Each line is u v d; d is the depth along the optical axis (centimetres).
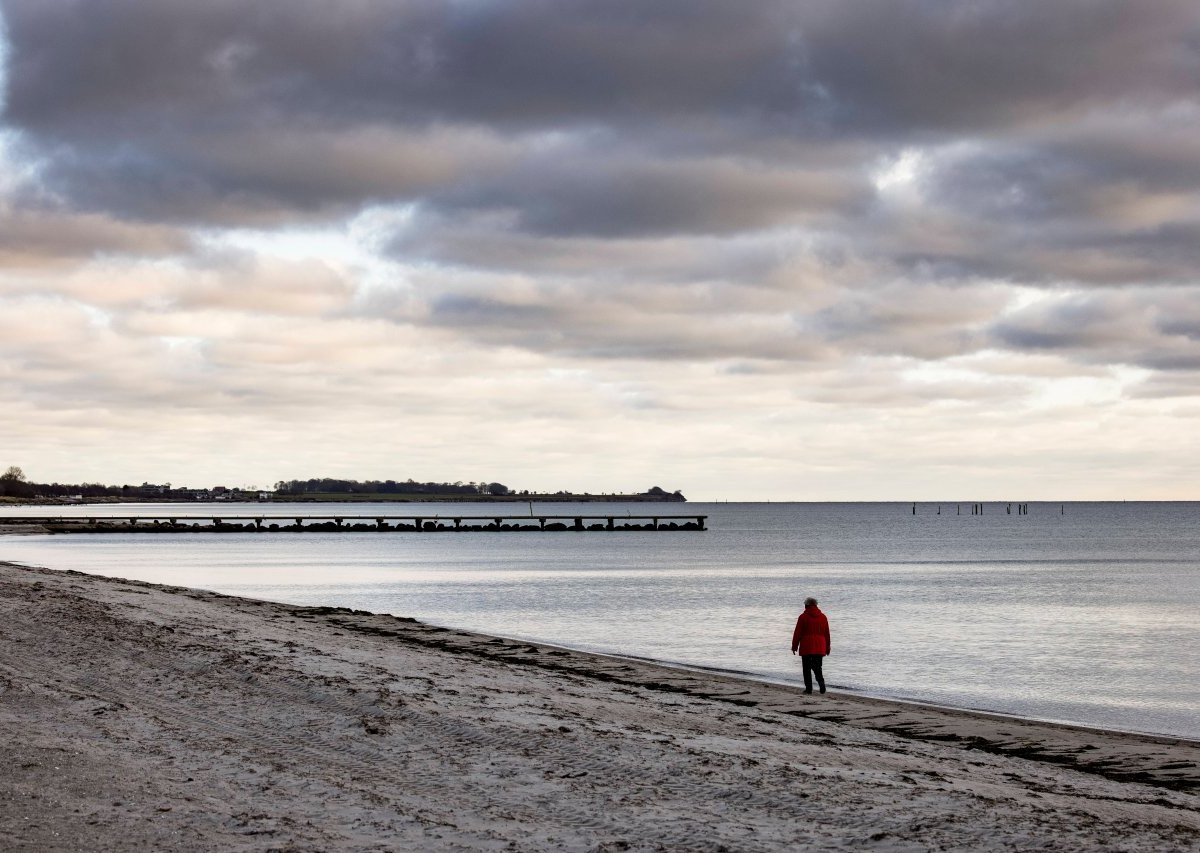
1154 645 3969
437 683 2131
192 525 18738
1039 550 12325
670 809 1188
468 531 18112
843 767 1506
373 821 1104
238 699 1786
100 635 2386
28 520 17688
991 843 1065
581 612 5119
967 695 2861
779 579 7494
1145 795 1551
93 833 1018
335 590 6444
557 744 1507
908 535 17212
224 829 1048
